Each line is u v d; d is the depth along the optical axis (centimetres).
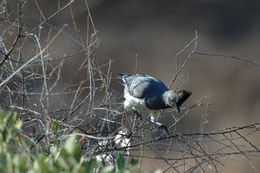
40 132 908
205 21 3841
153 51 3444
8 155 588
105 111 1034
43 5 2450
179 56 3366
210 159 958
